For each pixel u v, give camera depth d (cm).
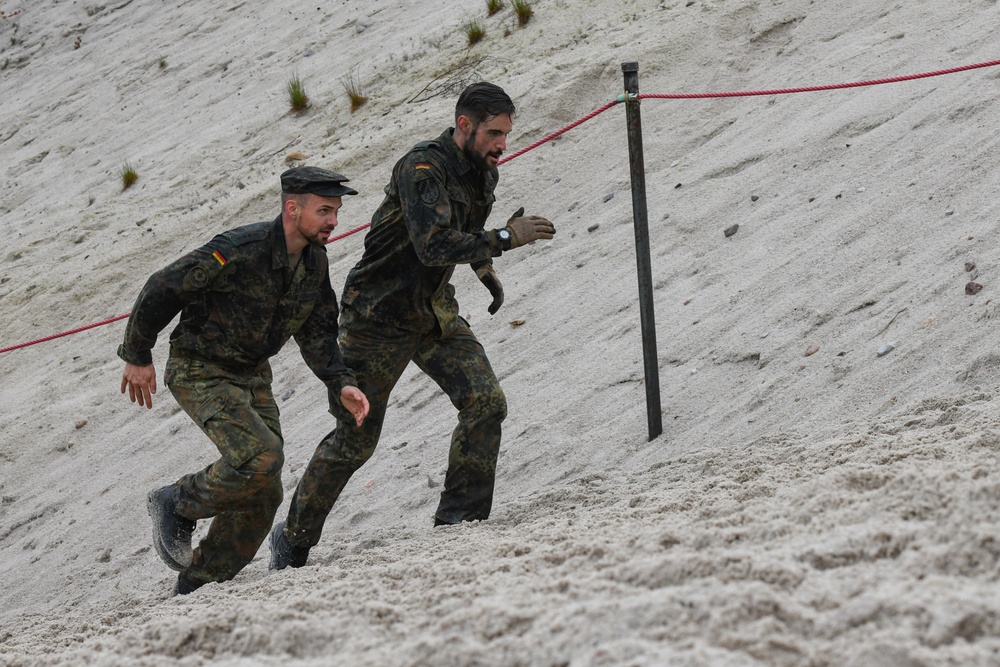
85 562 1953
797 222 1847
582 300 1995
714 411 1512
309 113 3519
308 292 1167
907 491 795
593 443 1577
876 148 1923
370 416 1295
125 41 4991
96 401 2595
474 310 2169
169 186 3484
